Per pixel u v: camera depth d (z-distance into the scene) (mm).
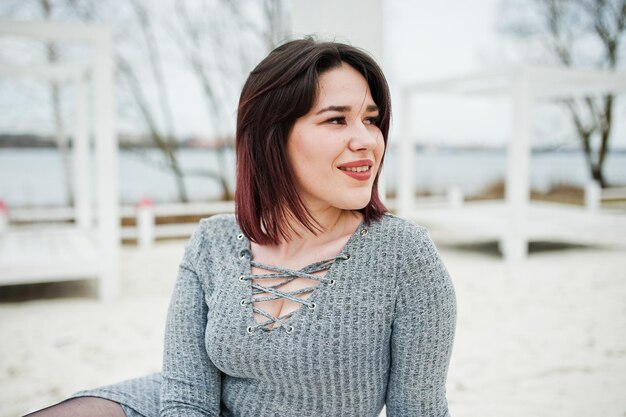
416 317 1259
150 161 16141
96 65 5500
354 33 1880
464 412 3148
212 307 1384
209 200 16859
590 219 9039
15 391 3561
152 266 7816
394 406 1325
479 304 5625
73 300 5969
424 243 1296
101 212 5770
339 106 1262
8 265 5480
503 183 19156
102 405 1411
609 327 4777
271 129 1303
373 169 1306
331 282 1272
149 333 4793
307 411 1287
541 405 3229
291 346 1234
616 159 18031
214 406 1416
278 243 1402
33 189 13430
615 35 16266
